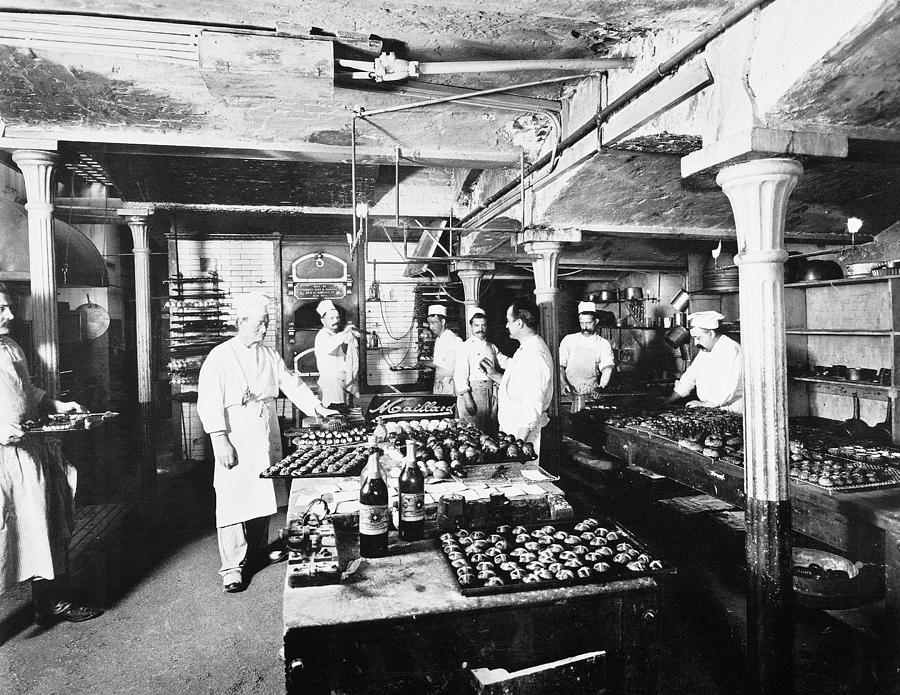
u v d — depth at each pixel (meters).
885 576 2.85
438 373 7.92
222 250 8.20
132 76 3.54
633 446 5.20
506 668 2.12
